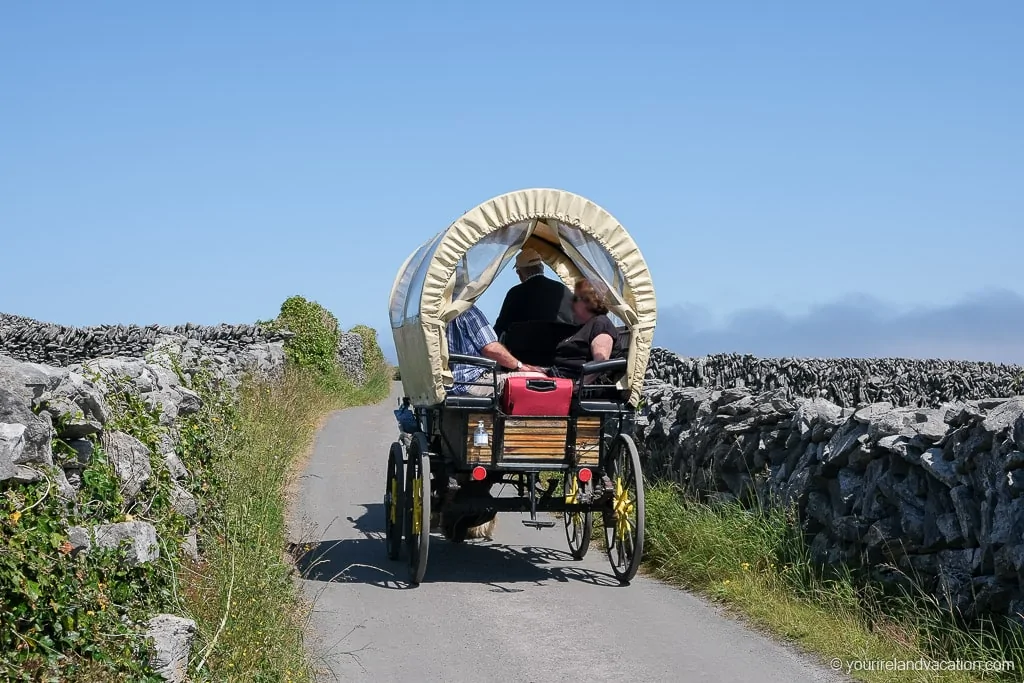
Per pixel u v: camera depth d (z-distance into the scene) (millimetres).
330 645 6730
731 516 8664
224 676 5363
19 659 4234
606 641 6844
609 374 8508
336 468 14031
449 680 6098
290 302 25812
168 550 6328
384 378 34812
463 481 8352
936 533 6484
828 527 7715
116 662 4648
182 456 8203
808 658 6453
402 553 9516
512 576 8703
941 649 6195
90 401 6035
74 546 4996
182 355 12562
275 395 17016
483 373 8312
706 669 6258
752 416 9047
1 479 4559
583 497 8297
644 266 8148
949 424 6641
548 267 10086
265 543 7762
